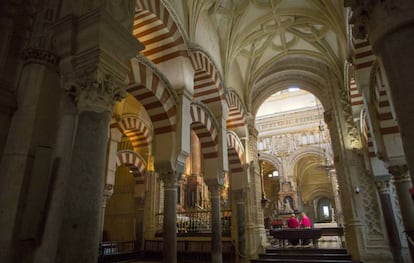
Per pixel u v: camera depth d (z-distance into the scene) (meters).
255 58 12.05
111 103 3.40
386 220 8.91
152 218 11.77
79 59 3.40
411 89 2.15
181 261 10.29
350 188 10.72
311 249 10.98
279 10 10.04
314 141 22.86
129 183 14.02
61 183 3.19
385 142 6.92
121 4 3.85
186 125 6.86
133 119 11.78
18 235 2.93
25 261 2.92
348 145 11.25
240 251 9.87
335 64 11.54
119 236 13.22
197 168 16.86
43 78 3.43
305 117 23.67
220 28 9.92
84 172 2.95
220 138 8.85
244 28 10.36
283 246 12.52
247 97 12.26
